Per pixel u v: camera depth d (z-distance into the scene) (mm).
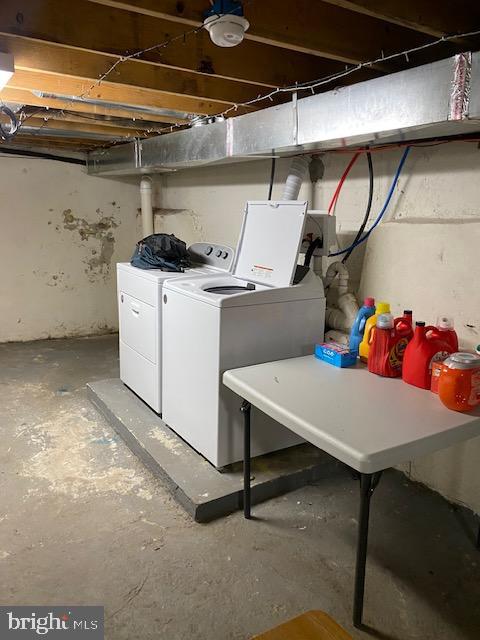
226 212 4094
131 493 2445
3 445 2883
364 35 2016
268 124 2535
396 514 2330
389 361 2080
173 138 3400
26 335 4953
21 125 3398
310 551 2072
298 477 2508
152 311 2939
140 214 5312
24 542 2090
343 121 2104
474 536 2188
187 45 2088
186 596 1830
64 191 4863
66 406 3436
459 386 1724
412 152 2449
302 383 2025
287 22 1797
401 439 1555
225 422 2445
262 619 1735
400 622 1731
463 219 2242
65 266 5004
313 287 2602
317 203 3088
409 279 2459
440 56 2262
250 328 2424
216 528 2203
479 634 1688
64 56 2201
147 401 3166
